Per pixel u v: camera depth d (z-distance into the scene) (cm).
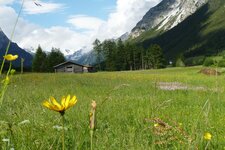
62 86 2519
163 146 559
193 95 1930
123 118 957
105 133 671
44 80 3127
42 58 13800
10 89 1803
